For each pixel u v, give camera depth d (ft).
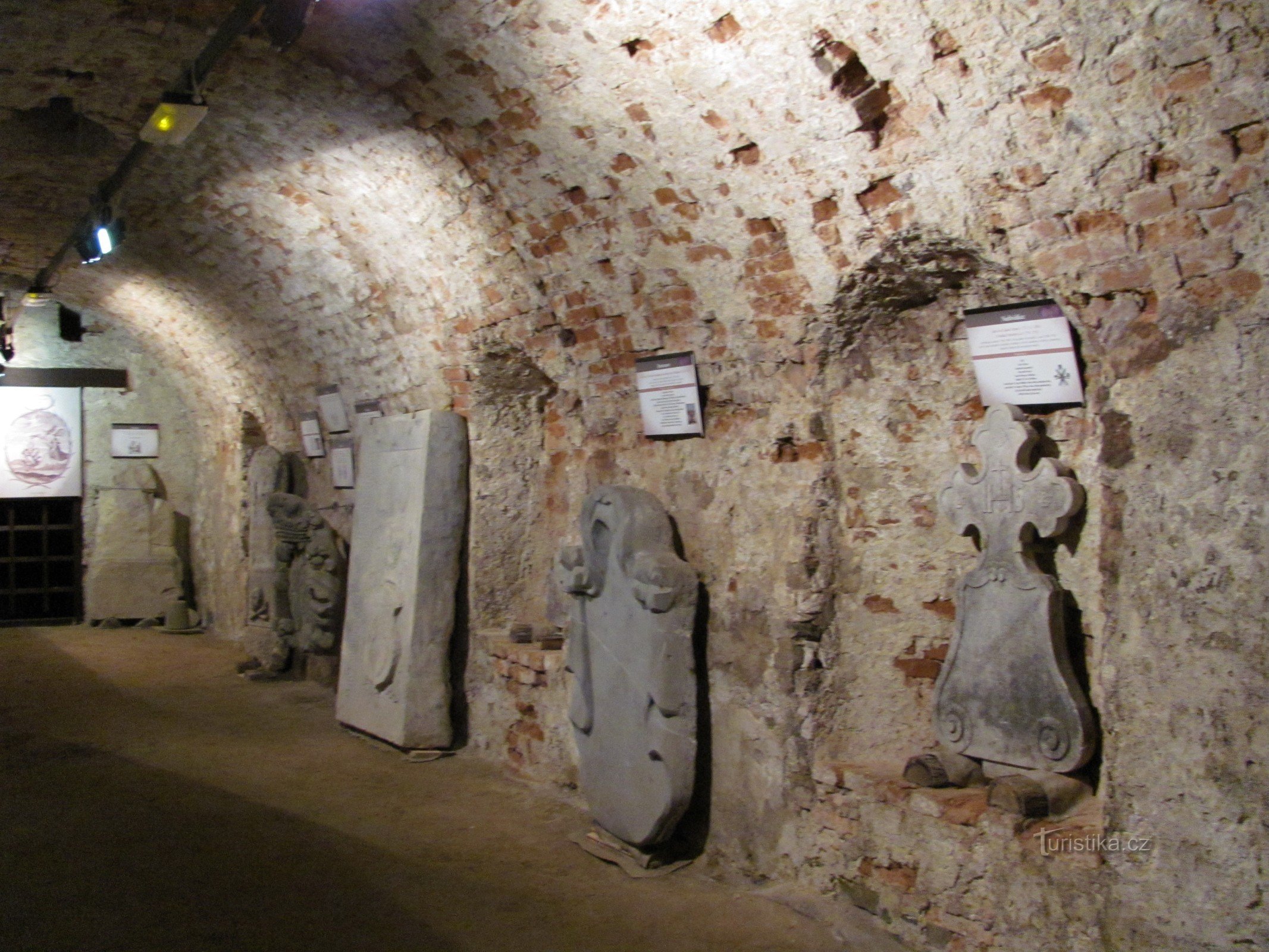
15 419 40.01
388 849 15.76
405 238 19.48
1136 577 9.46
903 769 12.85
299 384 28.86
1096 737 10.92
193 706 26.13
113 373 39.86
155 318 34.76
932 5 9.41
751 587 14.39
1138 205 9.16
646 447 16.57
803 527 13.69
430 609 20.93
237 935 12.84
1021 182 9.95
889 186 11.19
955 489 12.14
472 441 21.18
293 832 16.52
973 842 11.22
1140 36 8.43
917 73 10.04
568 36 12.49
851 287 12.50
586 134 13.91
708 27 11.19
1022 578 11.37
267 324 27.71
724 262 13.71
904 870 12.01
